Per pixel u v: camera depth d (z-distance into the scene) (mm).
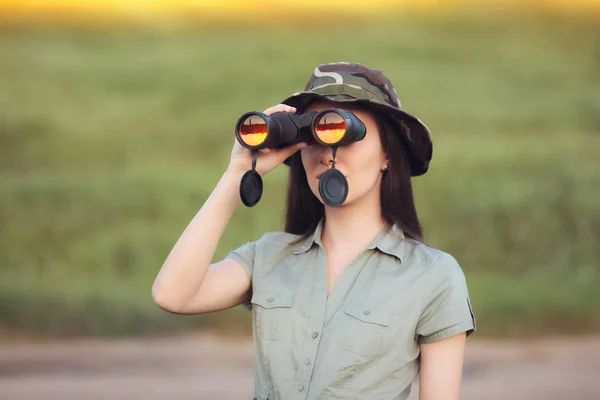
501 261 17109
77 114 26219
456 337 3482
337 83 3654
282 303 3533
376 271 3545
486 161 21125
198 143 24547
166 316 13258
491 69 31781
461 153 21750
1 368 11094
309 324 3475
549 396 9844
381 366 3406
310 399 3393
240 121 3477
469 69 31797
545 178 20188
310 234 3748
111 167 22469
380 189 3723
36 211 18672
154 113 26703
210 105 27750
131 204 19188
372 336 3402
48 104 26844
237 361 11539
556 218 18141
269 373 3496
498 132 25141
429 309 3473
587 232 17734
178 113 26891
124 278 16141
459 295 3475
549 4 37500
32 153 23266
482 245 17500
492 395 9898
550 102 28031
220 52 33156
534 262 17062
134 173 21484
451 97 28359
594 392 10055
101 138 24453
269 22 37406
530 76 30906
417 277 3484
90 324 13047
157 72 30469
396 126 3697
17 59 31328
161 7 38188
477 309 13438
